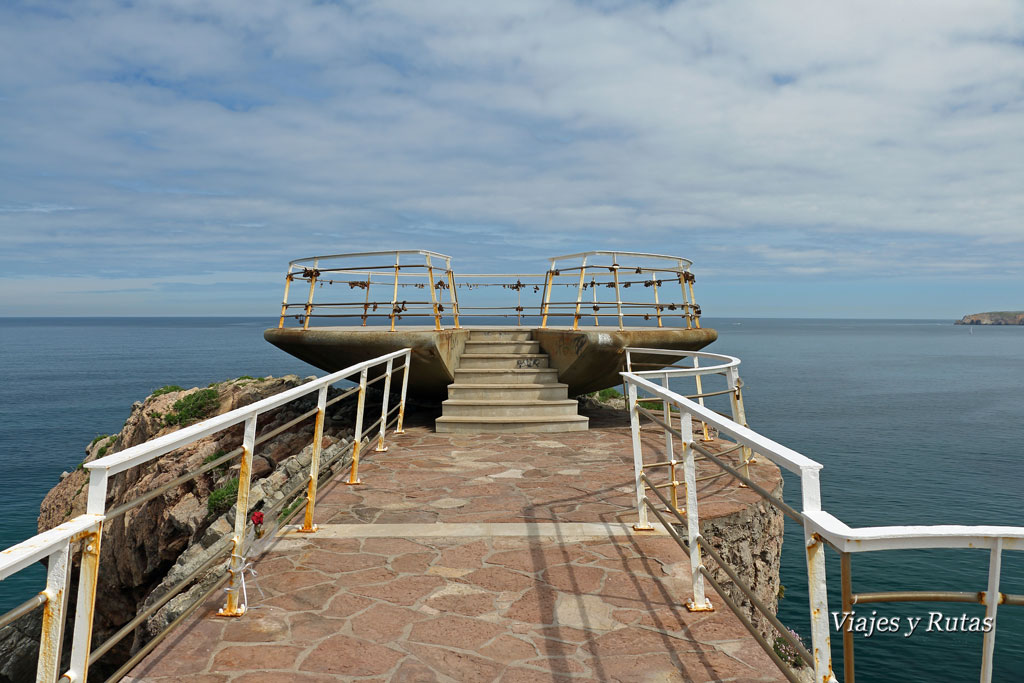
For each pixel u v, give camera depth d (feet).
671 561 14.33
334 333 31.22
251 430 12.02
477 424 30.19
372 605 12.31
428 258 32.04
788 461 6.86
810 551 6.43
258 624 11.59
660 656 10.48
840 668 28.96
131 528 35.91
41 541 6.16
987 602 5.64
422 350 30.53
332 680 9.78
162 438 8.70
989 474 105.60
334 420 36.65
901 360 431.84
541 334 35.40
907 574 61.77
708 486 20.24
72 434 160.97
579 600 12.49
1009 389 250.37
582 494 19.53
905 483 99.09
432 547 15.20
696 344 35.37
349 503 18.71
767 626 18.43
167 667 10.13
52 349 585.22
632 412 16.28
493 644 10.87
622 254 31.83
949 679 46.52
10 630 51.03
